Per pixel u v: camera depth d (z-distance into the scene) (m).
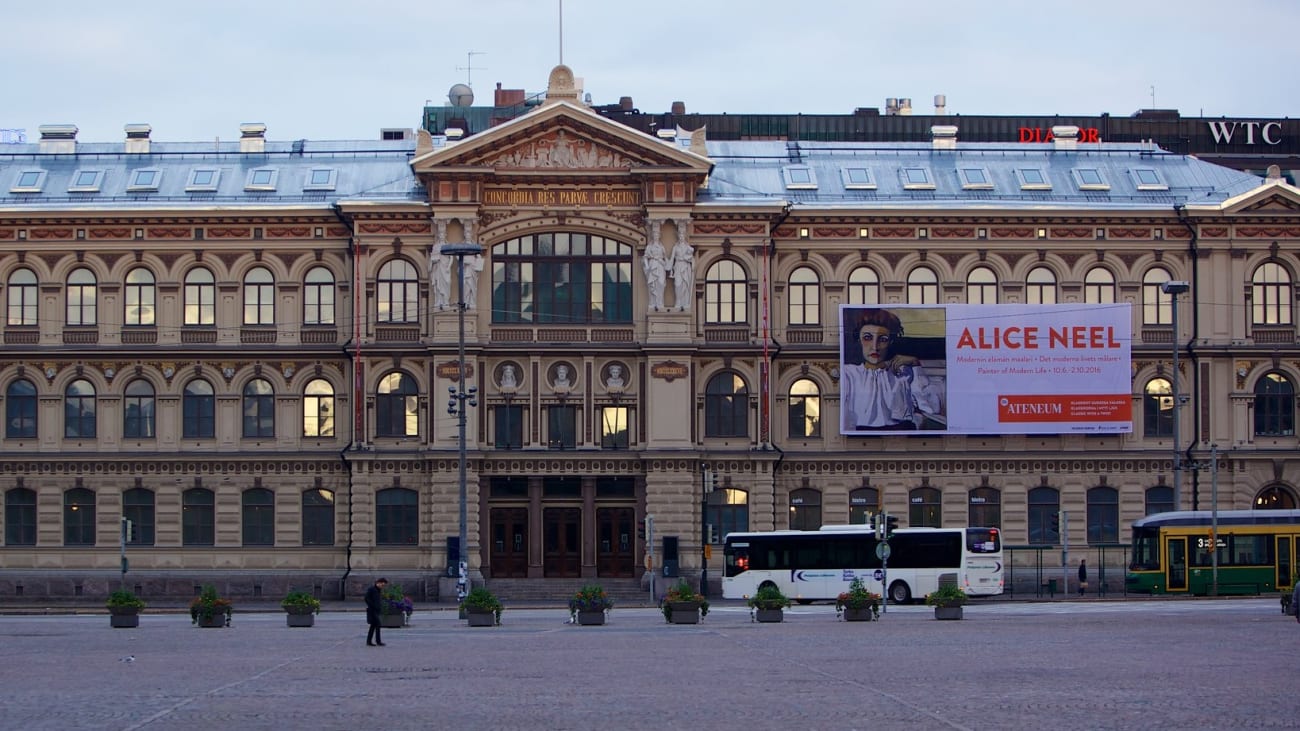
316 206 95.62
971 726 30.62
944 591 68.88
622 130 94.12
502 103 139.50
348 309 95.69
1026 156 102.25
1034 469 96.56
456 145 93.50
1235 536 89.31
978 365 95.88
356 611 84.56
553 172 94.31
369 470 94.19
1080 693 36.28
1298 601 54.97
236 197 98.00
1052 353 96.06
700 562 93.94
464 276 93.81
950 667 43.28
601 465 94.44
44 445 96.12
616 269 95.38
